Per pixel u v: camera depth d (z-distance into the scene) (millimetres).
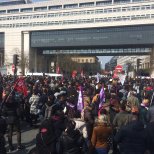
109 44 125188
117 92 18234
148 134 7637
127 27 122438
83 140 8555
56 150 8297
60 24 132125
